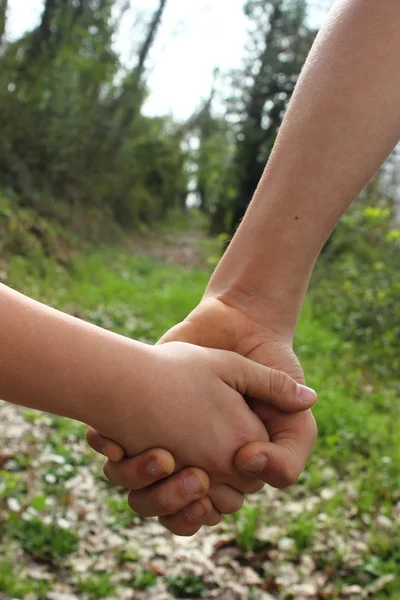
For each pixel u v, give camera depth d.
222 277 1.05
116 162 11.76
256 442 0.91
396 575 2.04
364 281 6.32
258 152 11.84
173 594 1.99
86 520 2.32
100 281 7.11
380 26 0.82
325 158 0.86
